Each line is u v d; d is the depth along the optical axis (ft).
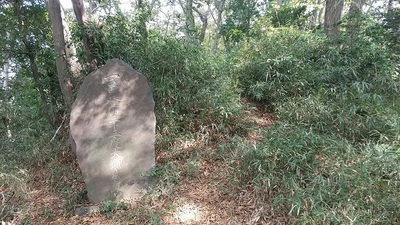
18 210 12.19
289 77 16.07
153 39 17.42
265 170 11.27
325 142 11.86
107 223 11.28
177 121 15.61
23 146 16.79
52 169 15.08
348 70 15.16
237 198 11.62
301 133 12.05
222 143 14.76
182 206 11.68
